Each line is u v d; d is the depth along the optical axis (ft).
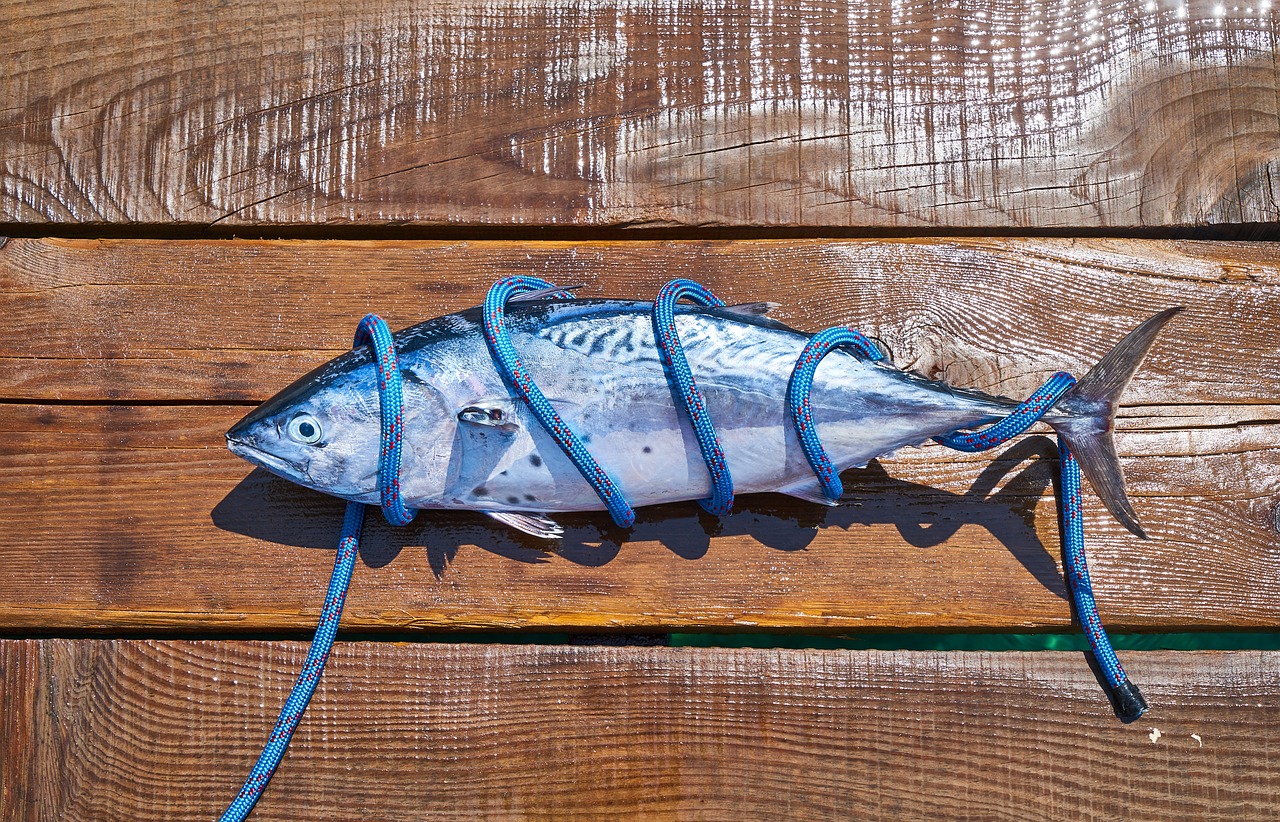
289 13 2.22
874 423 1.95
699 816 1.97
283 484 2.04
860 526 2.04
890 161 2.20
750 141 2.20
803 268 2.14
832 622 2.01
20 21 2.22
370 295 2.13
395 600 2.01
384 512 1.94
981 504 2.05
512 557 2.02
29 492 2.05
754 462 1.95
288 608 2.01
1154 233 2.19
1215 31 2.23
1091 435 1.95
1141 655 2.00
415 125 2.20
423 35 2.22
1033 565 2.03
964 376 2.11
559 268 2.14
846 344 1.96
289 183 2.18
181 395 2.08
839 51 2.22
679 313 1.96
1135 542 2.04
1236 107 2.21
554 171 2.19
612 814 1.96
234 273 2.13
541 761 1.97
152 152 2.19
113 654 1.99
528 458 1.93
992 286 2.14
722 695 1.99
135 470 2.05
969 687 1.99
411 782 1.97
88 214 2.17
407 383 1.92
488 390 1.92
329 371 1.94
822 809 1.97
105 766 1.97
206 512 2.04
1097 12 2.24
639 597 2.01
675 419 1.93
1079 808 1.96
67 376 2.09
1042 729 1.98
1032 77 2.22
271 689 1.98
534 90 2.21
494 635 2.06
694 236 2.20
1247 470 2.07
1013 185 2.19
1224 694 1.99
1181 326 2.12
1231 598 2.03
